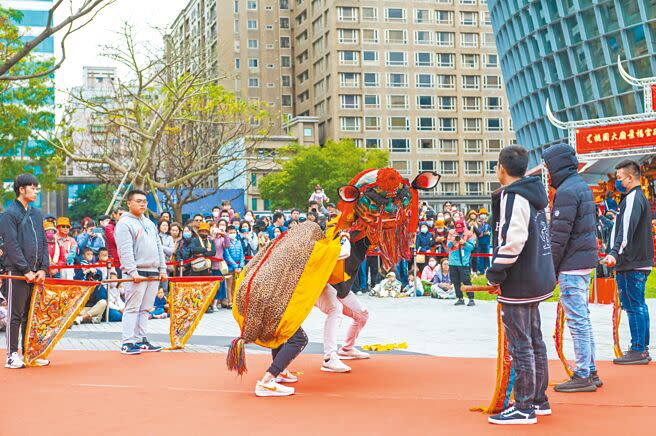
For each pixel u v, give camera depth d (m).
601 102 48.12
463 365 7.03
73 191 83.38
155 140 24.64
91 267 12.44
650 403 5.10
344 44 85.31
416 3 87.25
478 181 87.94
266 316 5.56
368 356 7.49
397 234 6.63
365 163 65.44
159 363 7.43
